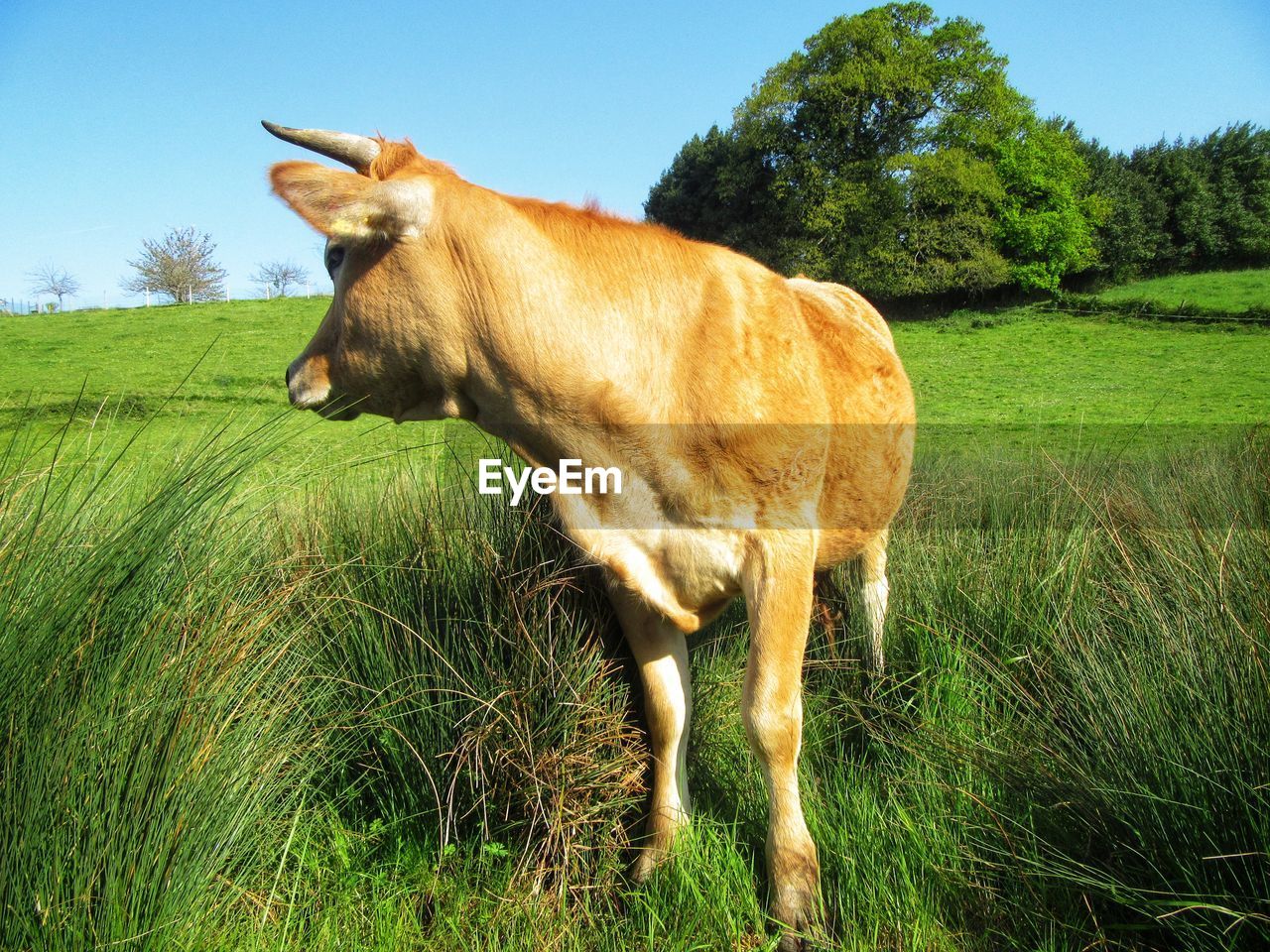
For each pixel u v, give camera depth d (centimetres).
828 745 348
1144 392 2119
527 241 272
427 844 282
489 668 287
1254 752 227
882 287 3703
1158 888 231
